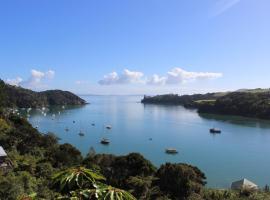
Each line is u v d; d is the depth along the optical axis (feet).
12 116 353.31
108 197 17.10
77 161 245.65
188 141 477.36
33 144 266.36
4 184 123.44
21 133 271.28
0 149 205.16
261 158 365.81
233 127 609.83
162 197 161.68
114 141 483.51
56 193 18.90
